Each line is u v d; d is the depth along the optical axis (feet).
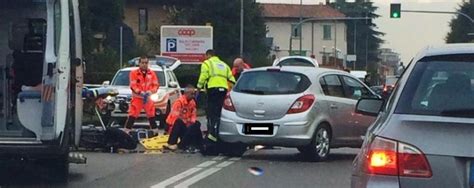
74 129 36.58
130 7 211.00
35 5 41.19
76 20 36.35
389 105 20.12
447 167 17.80
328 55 319.27
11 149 33.47
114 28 166.50
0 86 40.68
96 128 52.49
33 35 40.93
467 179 17.75
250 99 46.50
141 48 168.45
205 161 46.55
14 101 40.27
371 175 18.57
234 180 38.75
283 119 45.62
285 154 51.29
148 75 63.16
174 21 205.67
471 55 19.97
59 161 37.27
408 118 18.62
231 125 46.75
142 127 71.46
